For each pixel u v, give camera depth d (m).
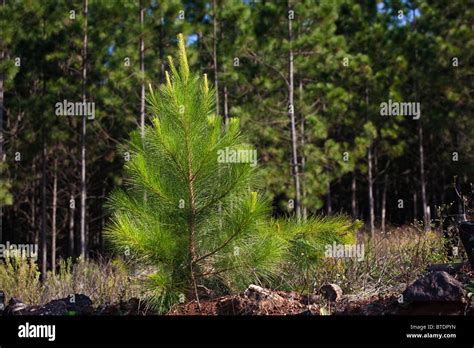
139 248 4.93
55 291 7.27
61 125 17.64
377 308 4.66
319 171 18.06
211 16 18.50
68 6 16.86
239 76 18.27
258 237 5.18
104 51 17.03
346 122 20.36
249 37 17.58
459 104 21.30
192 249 5.11
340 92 18.44
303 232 5.78
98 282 6.90
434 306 4.38
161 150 5.12
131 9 16.58
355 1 23.27
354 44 21.66
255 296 5.03
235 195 5.15
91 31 16.80
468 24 22.06
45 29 16.86
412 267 6.20
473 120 20.86
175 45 17.45
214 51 17.92
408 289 4.45
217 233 5.14
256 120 18.17
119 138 19.25
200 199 5.16
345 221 5.97
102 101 18.22
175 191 5.11
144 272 5.38
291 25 17.12
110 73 16.61
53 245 19.83
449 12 22.12
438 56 20.59
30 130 17.61
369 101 21.02
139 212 5.12
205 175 5.14
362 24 21.67
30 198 23.53
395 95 19.56
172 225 5.13
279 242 5.26
